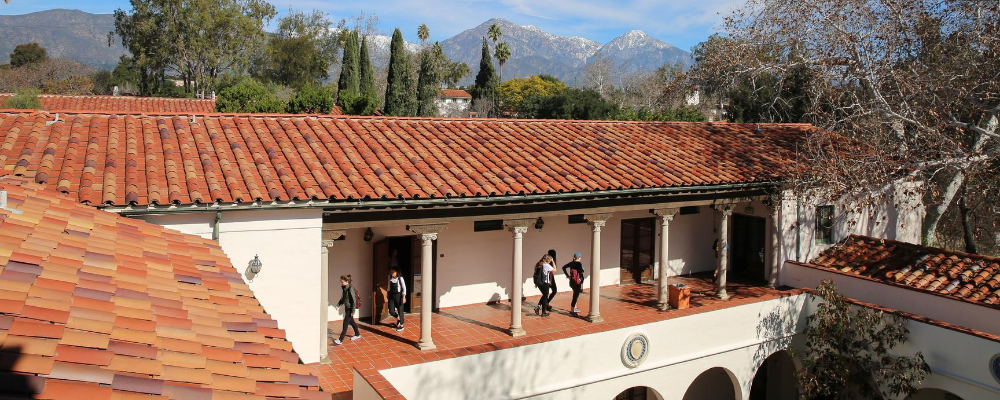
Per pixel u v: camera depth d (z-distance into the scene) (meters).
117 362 4.58
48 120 11.66
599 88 69.69
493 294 15.53
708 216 18.97
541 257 16.14
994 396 11.56
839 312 13.78
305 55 55.22
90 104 27.72
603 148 15.70
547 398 11.33
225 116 13.38
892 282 14.27
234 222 10.30
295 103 29.52
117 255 6.82
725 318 13.55
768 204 16.55
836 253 16.78
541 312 14.57
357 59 44.69
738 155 16.92
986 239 24.83
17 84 55.00
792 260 16.86
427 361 10.05
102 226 7.80
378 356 11.87
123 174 10.06
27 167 9.52
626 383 12.33
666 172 14.59
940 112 17.34
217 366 5.15
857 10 17.64
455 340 12.85
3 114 11.50
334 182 11.20
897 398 12.98
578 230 16.61
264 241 10.56
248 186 10.41
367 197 10.90
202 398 4.65
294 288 10.88
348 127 14.21
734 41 20.38
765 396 17.36
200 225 10.09
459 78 82.38
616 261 17.30
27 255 5.71
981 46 17.23
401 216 11.60
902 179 16.44
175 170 10.48
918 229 19.84
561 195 12.59
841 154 16.78
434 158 13.23
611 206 13.80
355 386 9.56
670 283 17.62
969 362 11.98
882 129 17.45
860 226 18.20
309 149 12.52
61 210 7.80
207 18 41.84
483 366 10.61
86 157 10.35
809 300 14.77
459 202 11.65
